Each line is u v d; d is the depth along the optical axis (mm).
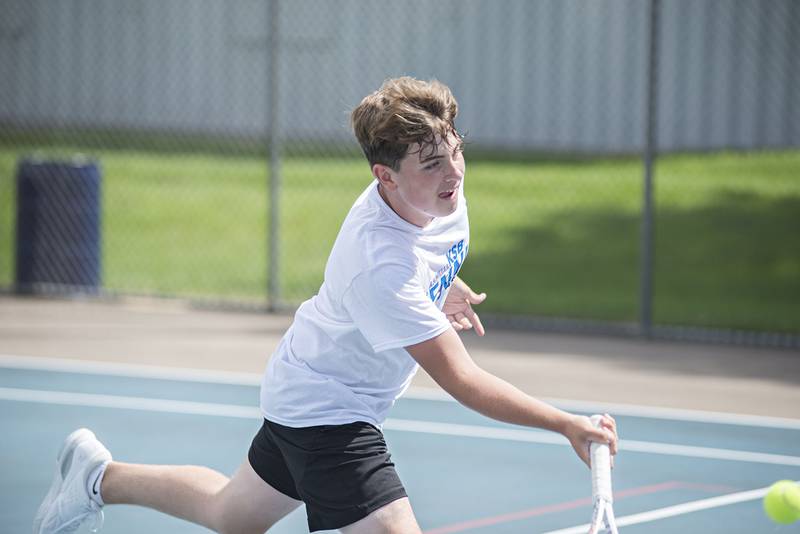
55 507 14797
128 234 51531
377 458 12422
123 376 27047
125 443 21469
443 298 12898
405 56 67562
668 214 53594
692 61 62406
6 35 70562
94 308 35812
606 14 64438
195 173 64750
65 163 37312
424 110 11555
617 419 23828
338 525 12359
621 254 47406
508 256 47219
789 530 17281
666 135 63219
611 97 64562
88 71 70750
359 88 67750
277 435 12828
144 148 70812
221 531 13719
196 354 29500
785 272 44125
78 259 37375
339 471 12336
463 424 23344
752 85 61375
